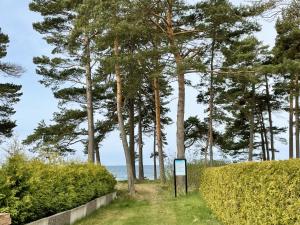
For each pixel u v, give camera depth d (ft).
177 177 83.10
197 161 91.35
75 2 90.27
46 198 39.65
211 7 82.69
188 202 63.41
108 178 72.95
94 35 88.58
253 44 111.24
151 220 48.16
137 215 53.31
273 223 24.44
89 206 54.75
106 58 76.89
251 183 29.71
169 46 77.77
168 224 44.24
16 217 33.68
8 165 35.65
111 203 69.15
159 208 60.18
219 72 86.28
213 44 96.22
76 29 87.81
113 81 96.94
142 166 137.80
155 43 84.33
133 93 84.02
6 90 114.93
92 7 74.18
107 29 74.13
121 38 76.69
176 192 76.28
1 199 32.99
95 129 130.31
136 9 75.66
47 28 106.73
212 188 51.57
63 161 59.31
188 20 89.20
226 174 40.19
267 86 140.46
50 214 42.45
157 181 117.70
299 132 124.88
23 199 34.58
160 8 83.76
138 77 80.48
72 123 127.34
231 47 98.22
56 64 107.34
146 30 76.95
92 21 75.05
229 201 37.76
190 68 78.07
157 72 79.61
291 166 22.58
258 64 89.30
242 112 144.77
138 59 76.18
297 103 119.14
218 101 140.05
